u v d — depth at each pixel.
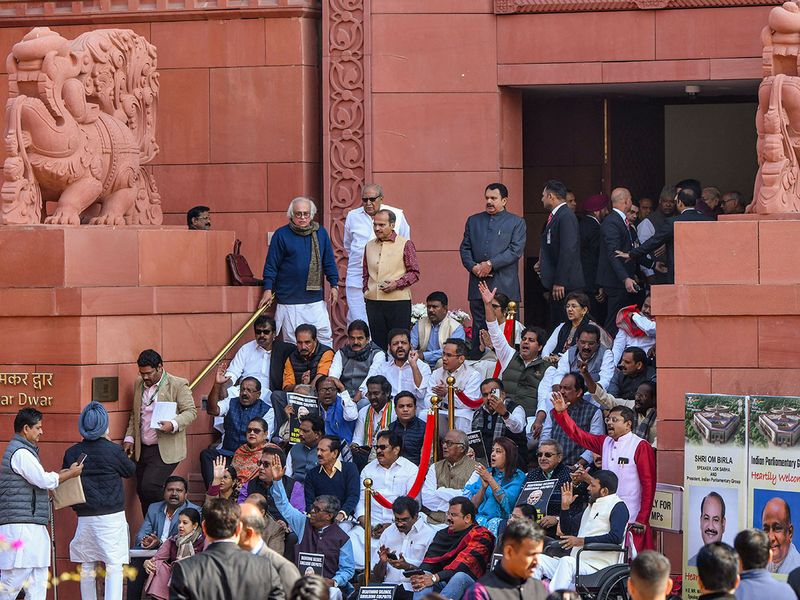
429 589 22.09
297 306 28.39
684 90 32.62
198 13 32.66
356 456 25.83
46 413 25.45
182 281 27.48
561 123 34.53
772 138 23.34
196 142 32.78
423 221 31.81
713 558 15.92
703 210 28.92
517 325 27.98
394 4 31.86
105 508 24.00
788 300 22.72
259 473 24.11
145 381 25.72
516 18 31.67
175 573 16.56
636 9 31.14
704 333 23.08
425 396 26.64
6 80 33.56
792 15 23.59
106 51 27.17
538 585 16.70
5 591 21.64
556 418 23.50
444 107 31.84
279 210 32.47
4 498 23.11
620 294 29.31
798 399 21.45
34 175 26.11
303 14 32.41
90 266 25.88
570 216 28.95
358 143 32.00
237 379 27.53
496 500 23.44
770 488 21.53
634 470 22.25
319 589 15.16
